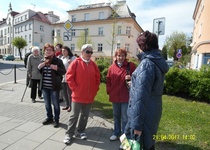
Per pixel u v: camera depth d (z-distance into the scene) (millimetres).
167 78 7770
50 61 3904
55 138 3496
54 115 4070
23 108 5180
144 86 1923
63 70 3961
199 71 7480
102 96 7023
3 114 4594
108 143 3420
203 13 17281
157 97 2082
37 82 5906
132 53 32656
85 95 3352
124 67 3381
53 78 3857
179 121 4574
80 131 3639
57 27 39062
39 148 3102
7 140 3299
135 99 1957
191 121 4609
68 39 8242
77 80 3332
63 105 5691
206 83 6945
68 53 5305
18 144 3188
